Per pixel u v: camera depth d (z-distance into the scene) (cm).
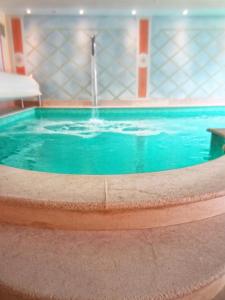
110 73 566
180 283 70
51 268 75
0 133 345
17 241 85
